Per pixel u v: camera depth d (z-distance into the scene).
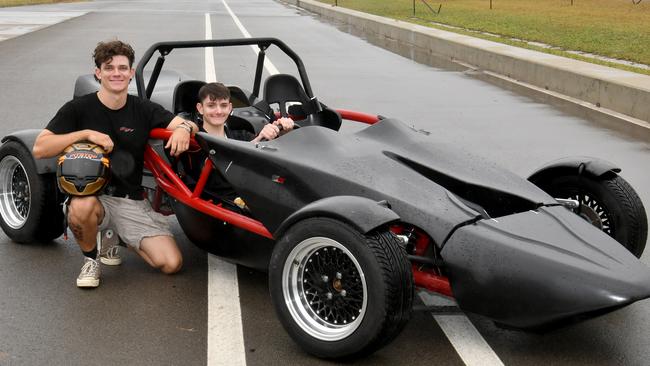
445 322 4.31
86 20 26.58
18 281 4.74
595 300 3.60
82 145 4.62
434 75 15.20
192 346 3.96
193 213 4.82
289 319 3.91
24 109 10.16
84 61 15.13
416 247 4.18
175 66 14.64
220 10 35.41
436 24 25.02
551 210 4.28
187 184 5.21
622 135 9.84
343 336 3.74
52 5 37.00
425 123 10.22
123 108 4.80
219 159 4.62
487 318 4.13
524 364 3.87
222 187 5.11
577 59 15.01
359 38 22.75
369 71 15.37
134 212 4.84
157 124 4.86
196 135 4.75
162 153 5.30
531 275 3.71
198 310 4.38
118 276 4.86
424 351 3.96
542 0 39.56
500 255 3.78
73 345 3.94
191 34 21.73
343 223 3.70
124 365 3.74
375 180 4.18
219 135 5.07
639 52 16.52
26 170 5.18
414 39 21.36
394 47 20.48
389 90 12.95
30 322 4.19
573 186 4.94
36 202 5.16
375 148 4.57
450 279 3.87
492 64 16.16
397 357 3.90
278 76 5.79
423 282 4.06
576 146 9.12
